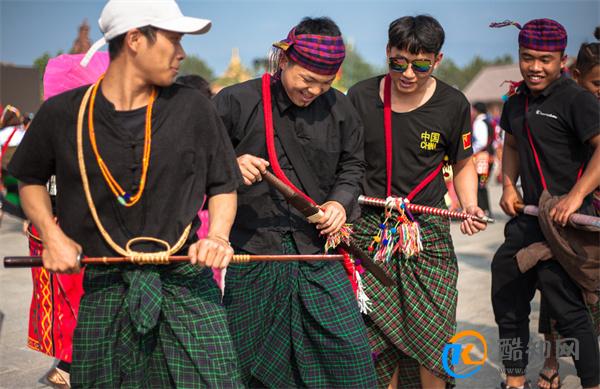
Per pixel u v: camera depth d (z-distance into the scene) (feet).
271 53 14.17
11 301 26.37
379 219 16.40
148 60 11.12
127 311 11.82
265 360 14.57
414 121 15.88
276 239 14.21
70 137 11.33
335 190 14.33
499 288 18.01
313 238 14.33
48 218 11.48
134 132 11.39
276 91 14.07
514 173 18.34
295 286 14.33
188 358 12.07
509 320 17.94
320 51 12.99
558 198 16.62
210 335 12.11
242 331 14.61
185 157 11.57
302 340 14.46
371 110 16.07
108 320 11.89
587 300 16.90
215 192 12.04
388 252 16.07
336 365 14.29
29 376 19.08
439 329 16.21
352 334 14.12
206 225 21.40
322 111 14.28
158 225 11.61
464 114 16.12
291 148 14.10
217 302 12.50
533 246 17.10
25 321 23.90
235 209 12.13
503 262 17.88
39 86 32.07
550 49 16.38
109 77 11.41
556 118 16.70
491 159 44.42
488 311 25.38
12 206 16.60
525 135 17.35
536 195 17.37
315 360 14.57
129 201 11.46
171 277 12.00
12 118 22.79
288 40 13.41
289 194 13.47
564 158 16.87
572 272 16.53
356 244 16.58
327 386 14.55
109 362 11.96
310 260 13.76
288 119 14.11
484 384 18.83
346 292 14.42
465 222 15.79
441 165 16.42
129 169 11.36
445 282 16.30
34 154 11.50
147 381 12.39
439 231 16.28
